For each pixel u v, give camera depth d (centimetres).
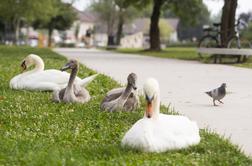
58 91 1194
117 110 1046
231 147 774
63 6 8825
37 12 6369
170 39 14275
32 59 1409
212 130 948
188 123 766
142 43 13200
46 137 831
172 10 5378
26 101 1184
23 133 855
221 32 3125
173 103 1283
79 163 655
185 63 2856
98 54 4181
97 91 1383
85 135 841
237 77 1994
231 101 1326
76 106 1120
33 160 670
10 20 8006
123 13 8081
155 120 731
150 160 675
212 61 2994
